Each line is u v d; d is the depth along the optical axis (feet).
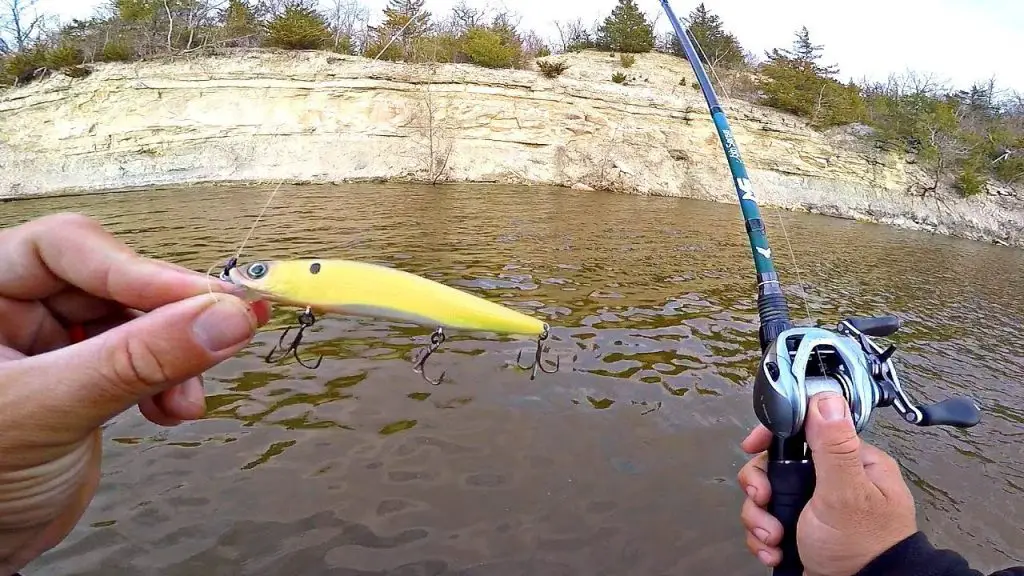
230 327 3.92
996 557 14.49
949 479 17.65
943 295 43.39
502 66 107.55
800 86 110.22
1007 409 23.00
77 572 11.28
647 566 12.35
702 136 100.42
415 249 42.63
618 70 124.36
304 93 89.45
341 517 13.08
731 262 44.65
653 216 69.62
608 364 22.45
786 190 98.84
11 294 4.93
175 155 83.10
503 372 20.74
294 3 108.37
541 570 12.03
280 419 17.08
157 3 94.89
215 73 86.17
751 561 12.63
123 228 48.11
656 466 15.85
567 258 42.32
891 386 5.17
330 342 22.84
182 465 14.69
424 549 12.33
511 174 97.81
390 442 16.11
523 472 15.14
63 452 4.01
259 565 11.67
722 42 143.74
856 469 4.43
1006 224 92.53
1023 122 141.38
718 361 23.76
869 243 68.80
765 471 5.73
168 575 11.32
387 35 100.58
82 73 82.17
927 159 99.45
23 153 77.30
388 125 93.20
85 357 3.74
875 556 4.39
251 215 55.62
